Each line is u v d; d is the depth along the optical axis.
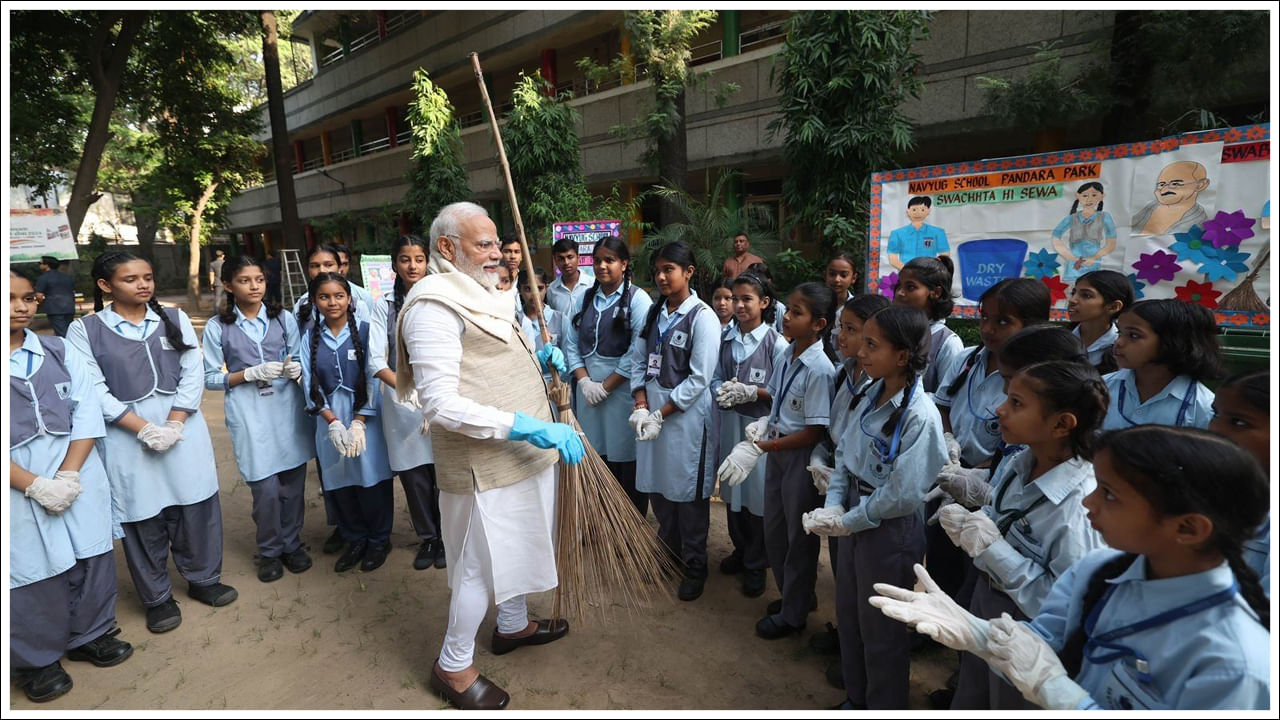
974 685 1.80
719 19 9.86
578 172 9.27
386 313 3.22
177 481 2.81
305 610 2.98
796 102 6.48
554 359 2.50
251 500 4.26
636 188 11.21
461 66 13.21
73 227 10.34
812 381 2.45
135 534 2.76
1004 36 6.99
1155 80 5.54
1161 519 1.06
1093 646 1.28
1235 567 1.06
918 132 7.78
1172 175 3.50
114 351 2.65
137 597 3.12
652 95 9.38
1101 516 1.14
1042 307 2.24
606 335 3.42
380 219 14.79
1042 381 1.52
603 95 10.93
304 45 23.86
